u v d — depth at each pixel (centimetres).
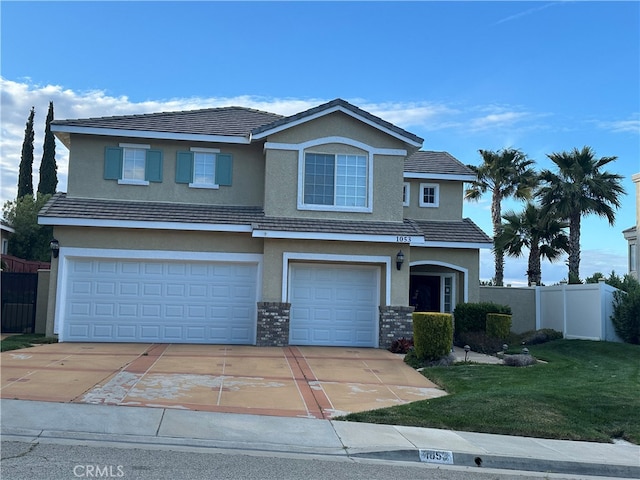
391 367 1505
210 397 1096
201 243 1834
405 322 1830
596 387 1245
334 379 1325
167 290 1830
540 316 2483
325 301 1875
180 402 1046
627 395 1180
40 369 1280
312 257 1825
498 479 785
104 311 1803
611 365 1645
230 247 1842
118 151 1948
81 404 995
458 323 2002
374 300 1891
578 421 1042
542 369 1479
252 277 1858
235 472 731
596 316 2117
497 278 3572
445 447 873
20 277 1953
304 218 1873
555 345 2048
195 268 1844
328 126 1906
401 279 1847
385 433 934
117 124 1947
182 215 1834
